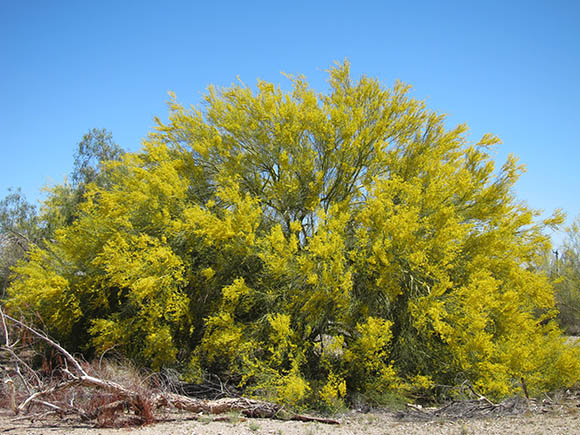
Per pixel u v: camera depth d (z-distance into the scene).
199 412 7.14
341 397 8.77
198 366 9.57
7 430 5.66
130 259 9.55
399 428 6.40
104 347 9.41
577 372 9.39
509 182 10.16
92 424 6.09
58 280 10.23
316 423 6.86
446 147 11.21
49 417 6.46
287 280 9.75
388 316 9.94
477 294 8.51
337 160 11.27
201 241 10.33
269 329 9.53
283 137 10.95
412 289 9.51
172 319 9.60
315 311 9.37
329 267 9.13
